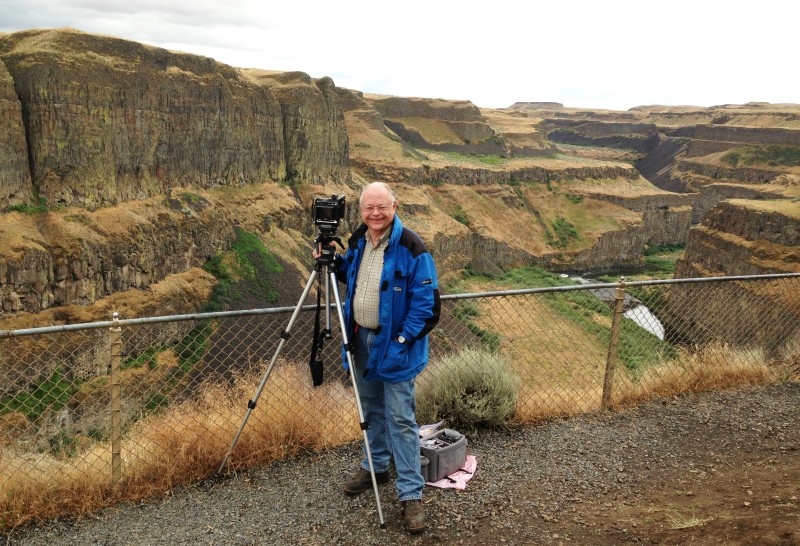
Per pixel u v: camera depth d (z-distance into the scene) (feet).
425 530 17.02
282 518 17.72
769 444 23.22
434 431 21.33
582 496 19.10
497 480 20.10
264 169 280.10
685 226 565.12
